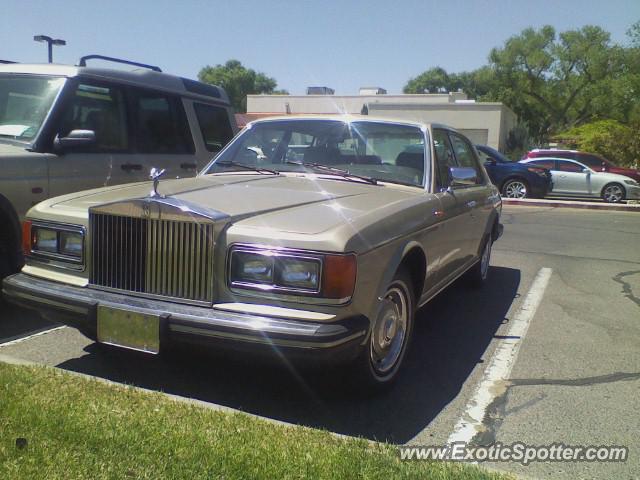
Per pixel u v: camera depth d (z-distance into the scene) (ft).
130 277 11.55
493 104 116.47
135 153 19.63
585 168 65.72
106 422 10.30
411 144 16.20
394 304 12.89
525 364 14.96
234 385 12.90
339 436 10.57
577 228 41.63
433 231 14.52
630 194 63.72
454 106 117.60
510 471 10.02
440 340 16.63
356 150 16.19
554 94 184.03
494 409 12.32
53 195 16.76
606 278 25.43
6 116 17.81
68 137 16.98
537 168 61.26
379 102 123.44
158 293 11.34
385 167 15.79
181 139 21.70
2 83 18.39
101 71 18.93
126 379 12.98
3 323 16.22
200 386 12.80
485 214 20.65
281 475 9.05
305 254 10.45
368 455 9.87
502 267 27.27
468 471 9.65
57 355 14.14
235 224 11.03
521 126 139.95
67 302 11.67
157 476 8.82
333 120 16.92
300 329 10.20
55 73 18.08
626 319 19.25
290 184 14.46
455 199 16.57
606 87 174.19
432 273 15.11
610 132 91.35
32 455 9.11
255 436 10.21
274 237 10.62
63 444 9.50
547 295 22.16
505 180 61.41
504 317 19.10
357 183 15.10
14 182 15.70
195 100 22.67
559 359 15.35
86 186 17.75
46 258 12.55
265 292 10.62
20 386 11.51
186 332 10.68
